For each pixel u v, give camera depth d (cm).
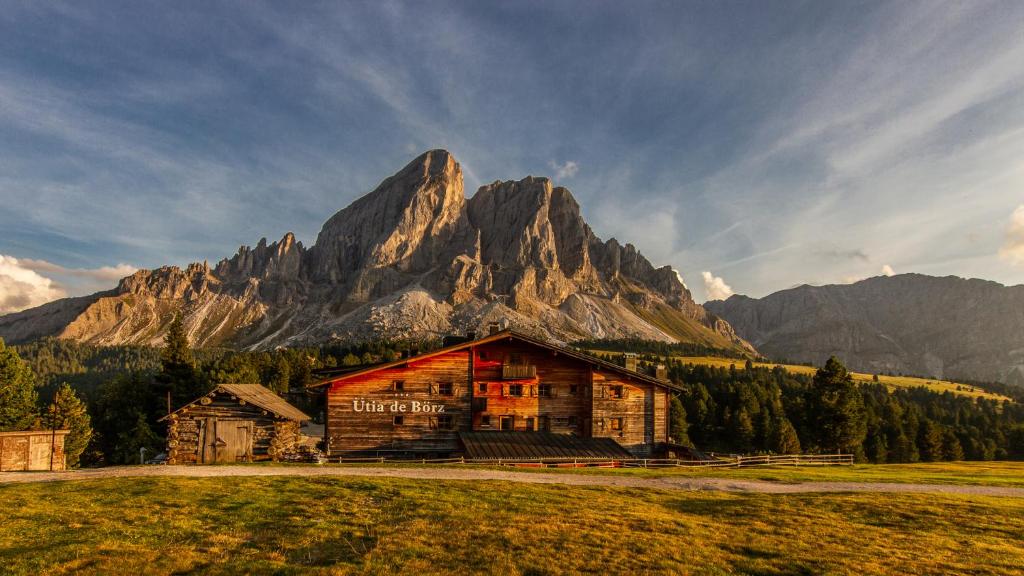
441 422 4675
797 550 1683
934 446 10631
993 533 2009
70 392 6394
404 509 2012
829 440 7125
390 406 4625
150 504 2006
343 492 2280
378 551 1506
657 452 4947
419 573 1359
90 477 2633
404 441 4597
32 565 1365
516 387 4856
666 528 1869
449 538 1653
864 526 2031
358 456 4528
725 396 13888
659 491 2670
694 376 18862
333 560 1442
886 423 11538
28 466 3494
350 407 4581
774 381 18750
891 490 2995
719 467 4138
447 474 3000
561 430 4872
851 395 7188
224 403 3919
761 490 2888
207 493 2200
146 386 7950
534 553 1530
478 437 4388
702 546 1680
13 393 5906
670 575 1407
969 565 1595
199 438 3859
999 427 13925
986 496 2844
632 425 4947
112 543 1538
